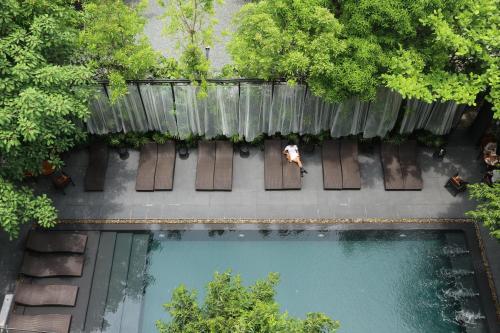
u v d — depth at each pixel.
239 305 14.23
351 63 18.53
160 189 21.86
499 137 22.58
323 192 22.03
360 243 20.86
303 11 18.30
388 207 21.66
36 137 16.77
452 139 23.39
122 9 19.19
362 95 19.08
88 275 19.80
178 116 21.86
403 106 21.86
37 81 16.66
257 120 22.17
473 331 18.83
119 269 20.09
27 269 19.58
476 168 22.66
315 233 21.05
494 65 18.12
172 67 21.03
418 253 20.62
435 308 19.41
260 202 21.77
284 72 20.02
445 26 17.64
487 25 18.42
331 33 18.17
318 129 22.66
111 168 22.52
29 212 17.81
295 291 19.69
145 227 21.05
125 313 19.16
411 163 22.41
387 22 17.92
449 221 21.30
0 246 20.44
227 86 20.62
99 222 21.12
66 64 19.17
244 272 20.08
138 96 21.14
